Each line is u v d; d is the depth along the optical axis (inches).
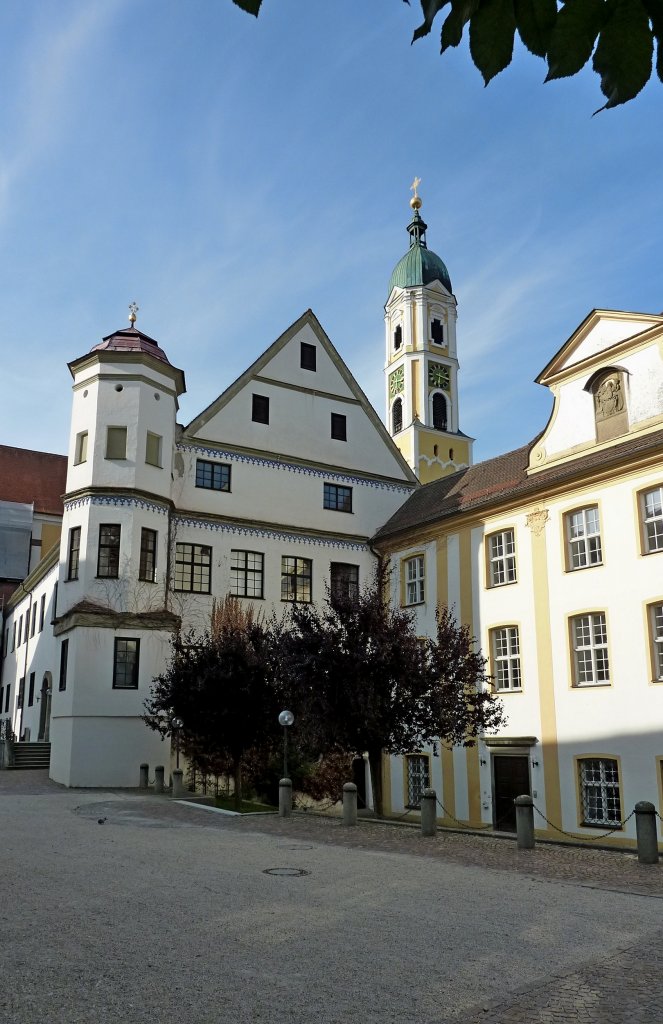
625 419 1111.0
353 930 410.3
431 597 1387.8
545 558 1177.4
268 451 1566.2
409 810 1316.4
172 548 1428.4
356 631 997.2
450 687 990.4
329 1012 294.2
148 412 1412.4
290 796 979.3
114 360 1409.9
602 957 377.1
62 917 420.5
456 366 3307.1
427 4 104.8
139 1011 287.9
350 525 1627.7
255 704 1086.4
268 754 1259.8
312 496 1600.6
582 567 1122.0
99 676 1285.7
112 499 1353.3
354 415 1705.2
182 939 384.2
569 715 1101.7
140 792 1198.3
